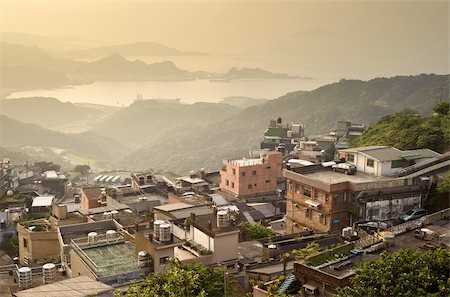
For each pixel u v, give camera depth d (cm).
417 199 5628
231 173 9288
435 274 2770
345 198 5600
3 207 9294
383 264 2864
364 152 6328
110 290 3247
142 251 4169
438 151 7500
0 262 6575
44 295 3142
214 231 4475
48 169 14512
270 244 4747
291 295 3219
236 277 4272
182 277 3244
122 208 6644
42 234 5856
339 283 3011
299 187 5969
